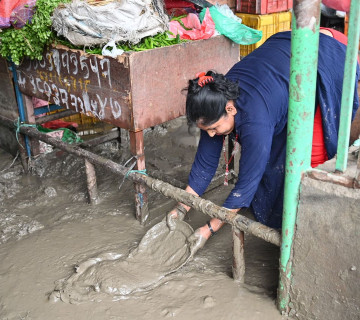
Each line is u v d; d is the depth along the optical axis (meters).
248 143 1.99
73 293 2.25
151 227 2.71
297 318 2.01
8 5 2.79
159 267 2.36
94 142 3.75
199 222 2.86
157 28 2.67
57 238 2.76
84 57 2.70
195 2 3.19
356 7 1.45
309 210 1.78
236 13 4.80
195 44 2.79
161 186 2.43
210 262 2.42
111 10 2.47
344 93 1.56
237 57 3.15
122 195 3.23
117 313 2.12
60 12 2.59
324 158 2.38
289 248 1.90
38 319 2.14
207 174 2.41
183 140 4.20
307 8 1.50
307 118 1.66
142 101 2.60
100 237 2.74
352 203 1.66
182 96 2.82
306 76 1.59
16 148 3.79
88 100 2.83
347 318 1.84
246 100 1.99
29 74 3.22
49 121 3.71
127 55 2.45
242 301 2.12
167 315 2.07
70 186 3.41
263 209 2.51
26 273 2.47
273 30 4.82
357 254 1.71
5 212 3.11
